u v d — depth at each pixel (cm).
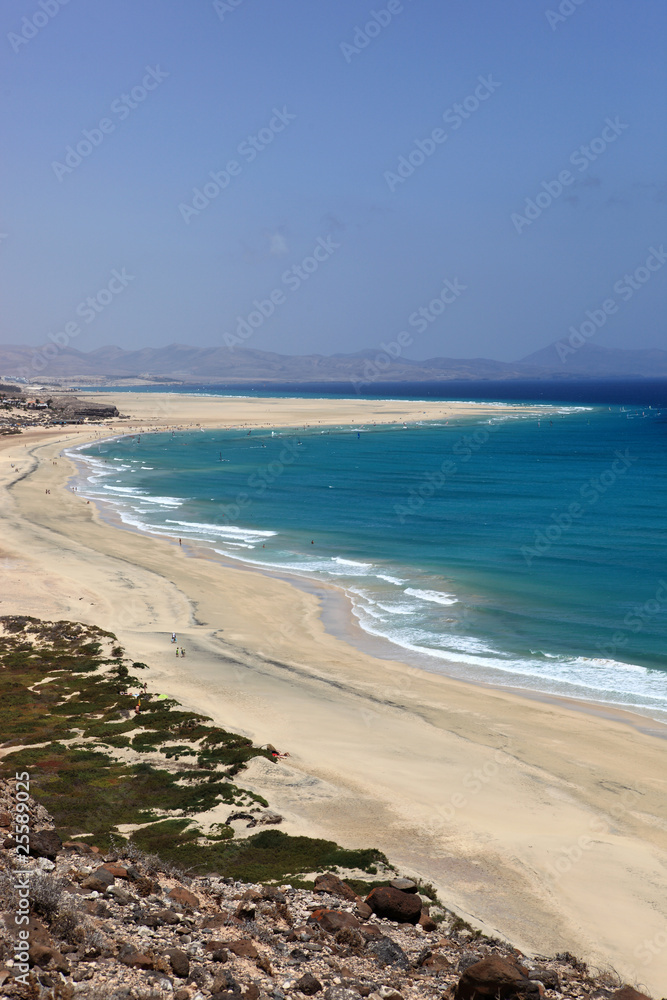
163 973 1096
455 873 2150
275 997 1119
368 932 1514
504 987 1215
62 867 1500
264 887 1753
